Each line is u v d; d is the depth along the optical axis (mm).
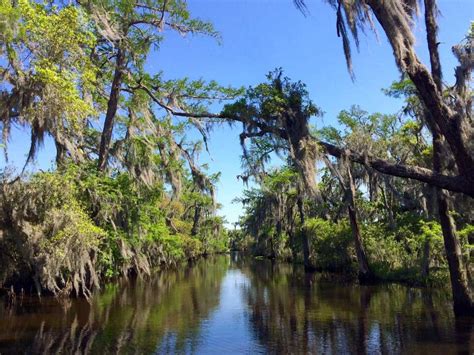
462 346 10016
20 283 18234
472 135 10109
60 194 16406
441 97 10102
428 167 19625
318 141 12008
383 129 22703
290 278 28078
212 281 27469
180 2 21000
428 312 14023
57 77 11695
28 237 15375
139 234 23797
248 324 13359
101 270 21656
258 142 14508
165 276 31812
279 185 36438
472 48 11531
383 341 10727
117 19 20812
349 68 10023
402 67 9234
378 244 25484
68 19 11945
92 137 25797
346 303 16688
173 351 10328
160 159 25953
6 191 15375
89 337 11711
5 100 12625
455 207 16812
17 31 10781
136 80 21578
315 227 31344
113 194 20984
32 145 14414
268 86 12227
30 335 11867
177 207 48062
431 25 11664
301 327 12688
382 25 9609
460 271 13227
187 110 20719
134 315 14906
